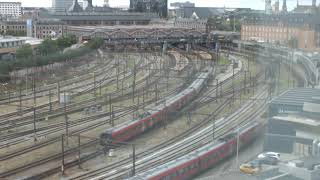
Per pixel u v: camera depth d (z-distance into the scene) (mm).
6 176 60562
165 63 188000
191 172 60125
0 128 84625
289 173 44969
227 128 84375
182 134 82562
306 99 61625
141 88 127375
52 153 70625
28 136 79938
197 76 145125
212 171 62812
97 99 112750
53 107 104000
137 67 170625
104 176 61094
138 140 79188
